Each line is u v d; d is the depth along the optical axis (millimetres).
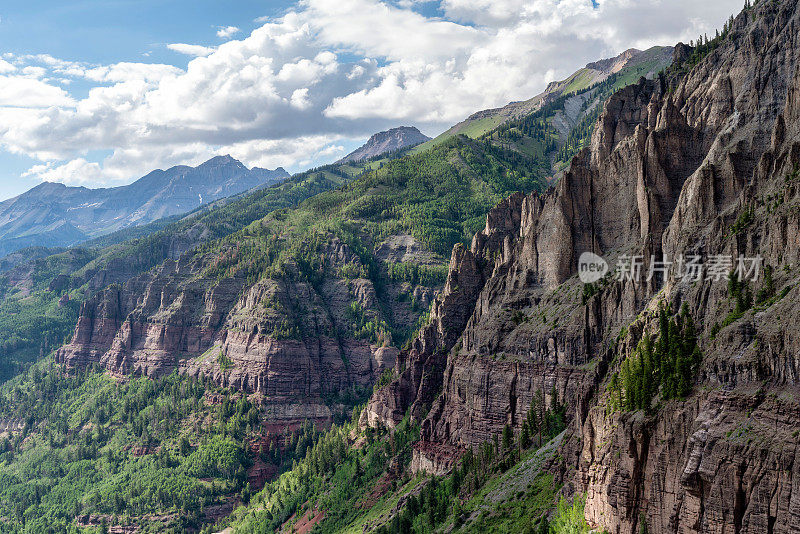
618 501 142625
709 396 133125
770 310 132375
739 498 123000
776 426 121875
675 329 148375
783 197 149750
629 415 145375
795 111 162000
